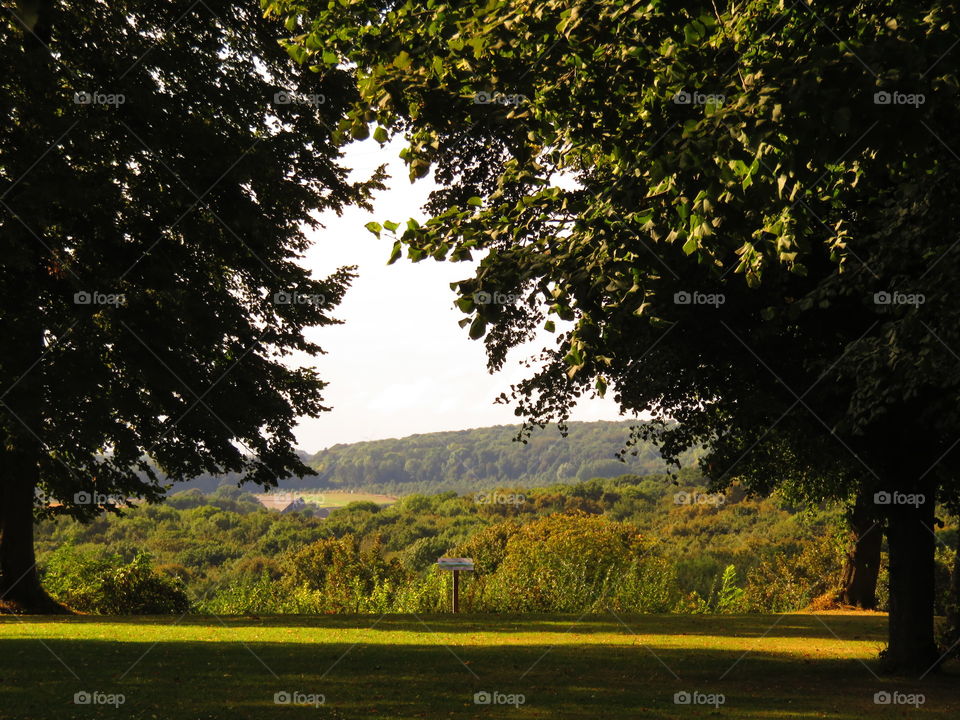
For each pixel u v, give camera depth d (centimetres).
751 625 2159
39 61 1803
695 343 1286
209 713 924
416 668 1281
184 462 2130
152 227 2038
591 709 995
